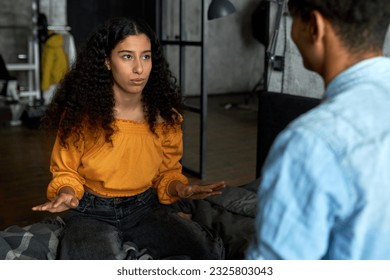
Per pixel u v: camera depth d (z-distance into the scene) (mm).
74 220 1825
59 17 7461
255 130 5824
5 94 5742
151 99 1883
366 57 805
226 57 8891
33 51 6781
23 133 5273
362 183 724
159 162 1925
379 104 758
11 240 1750
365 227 737
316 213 740
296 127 779
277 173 772
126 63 1733
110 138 1765
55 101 1887
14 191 3480
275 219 769
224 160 4465
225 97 8586
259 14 7574
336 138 741
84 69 1793
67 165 1819
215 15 3225
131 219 1888
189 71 8570
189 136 5449
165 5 4035
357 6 768
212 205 2344
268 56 3039
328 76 833
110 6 7758
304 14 829
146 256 1746
